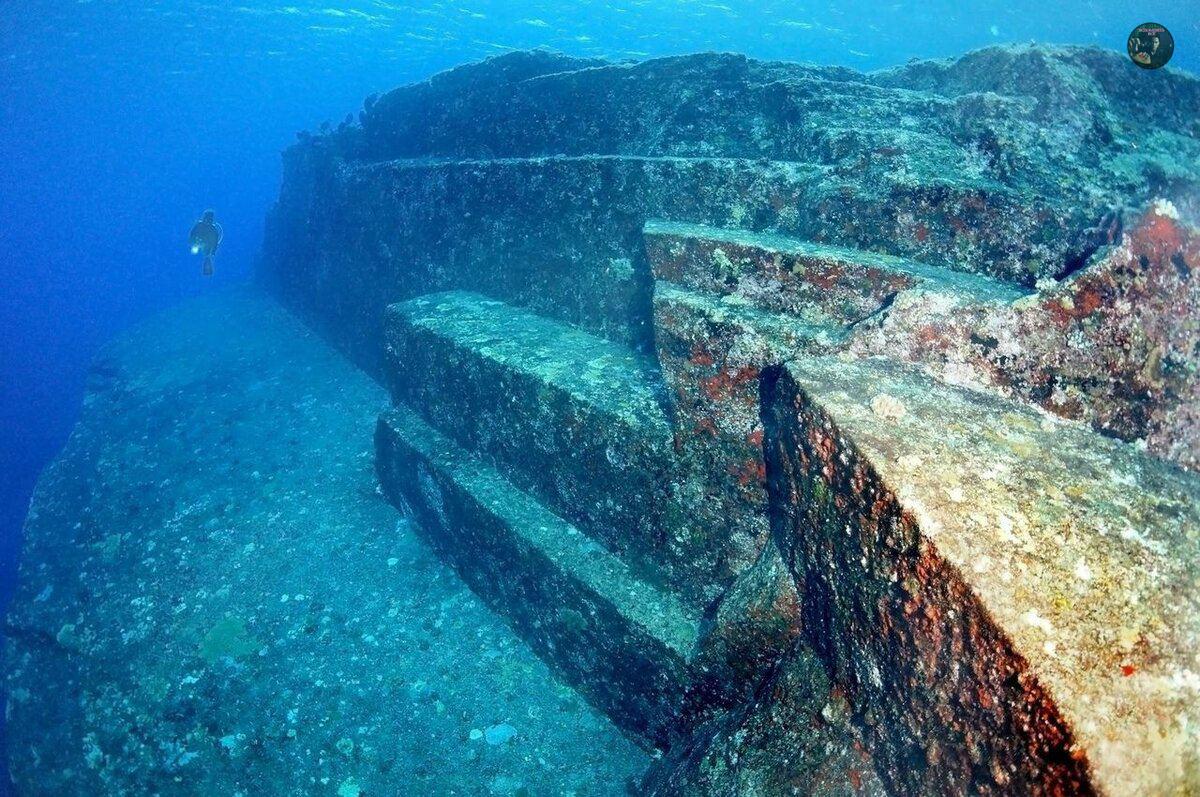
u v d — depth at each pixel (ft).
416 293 19.66
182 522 17.24
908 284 7.22
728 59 13.78
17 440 31.83
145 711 12.39
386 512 16.14
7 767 12.68
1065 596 4.06
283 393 23.41
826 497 5.73
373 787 10.40
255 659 12.81
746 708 7.53
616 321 13.05
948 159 9.39
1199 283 5.71
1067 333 5.93
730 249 8.71
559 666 11.46
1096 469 5.11
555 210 14.60
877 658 5.36
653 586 9.92
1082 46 11.28
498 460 12.73
